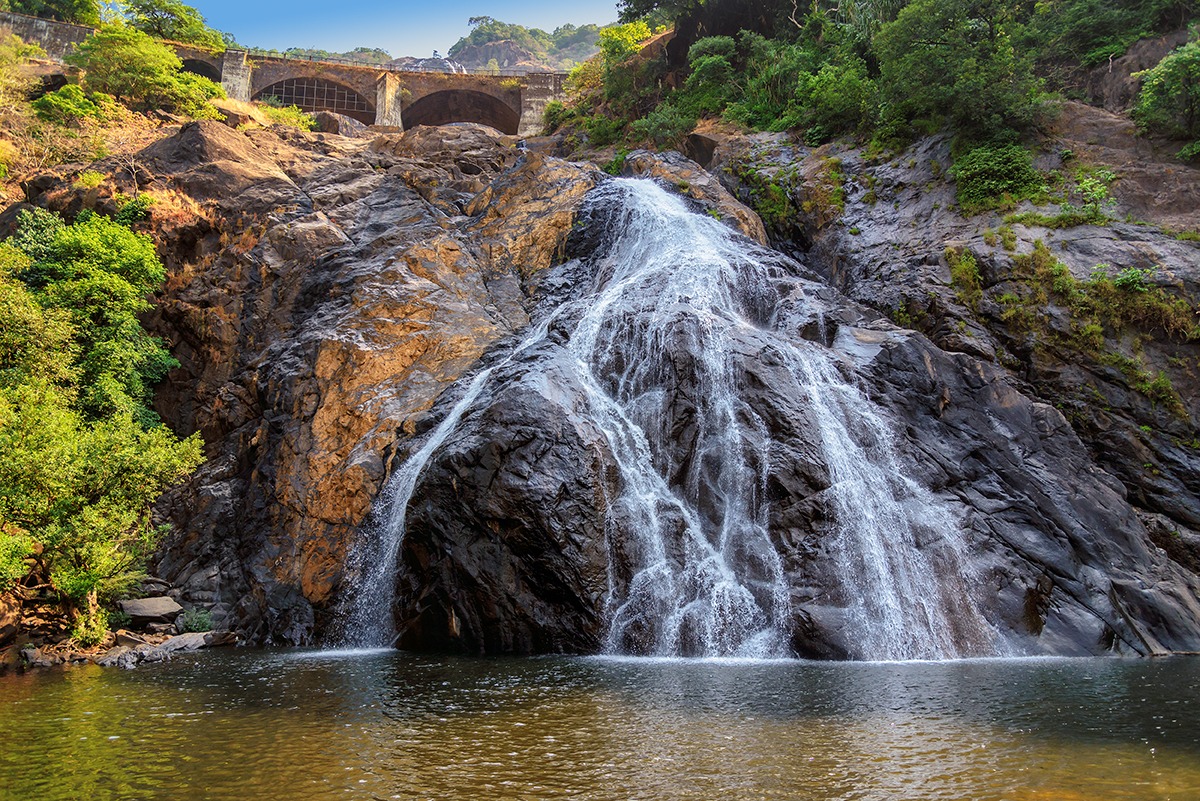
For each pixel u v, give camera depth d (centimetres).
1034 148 2470
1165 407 1906
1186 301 1970
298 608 1823
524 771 650
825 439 1636
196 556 1980
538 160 2952
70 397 2020
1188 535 1750
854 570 1471
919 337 1912
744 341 1831
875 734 771
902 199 2612
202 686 1088
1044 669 1220
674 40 4453
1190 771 635
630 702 941
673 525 1585
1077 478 1733
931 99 2616
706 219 2638
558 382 1677
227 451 2181
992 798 570
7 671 1258
